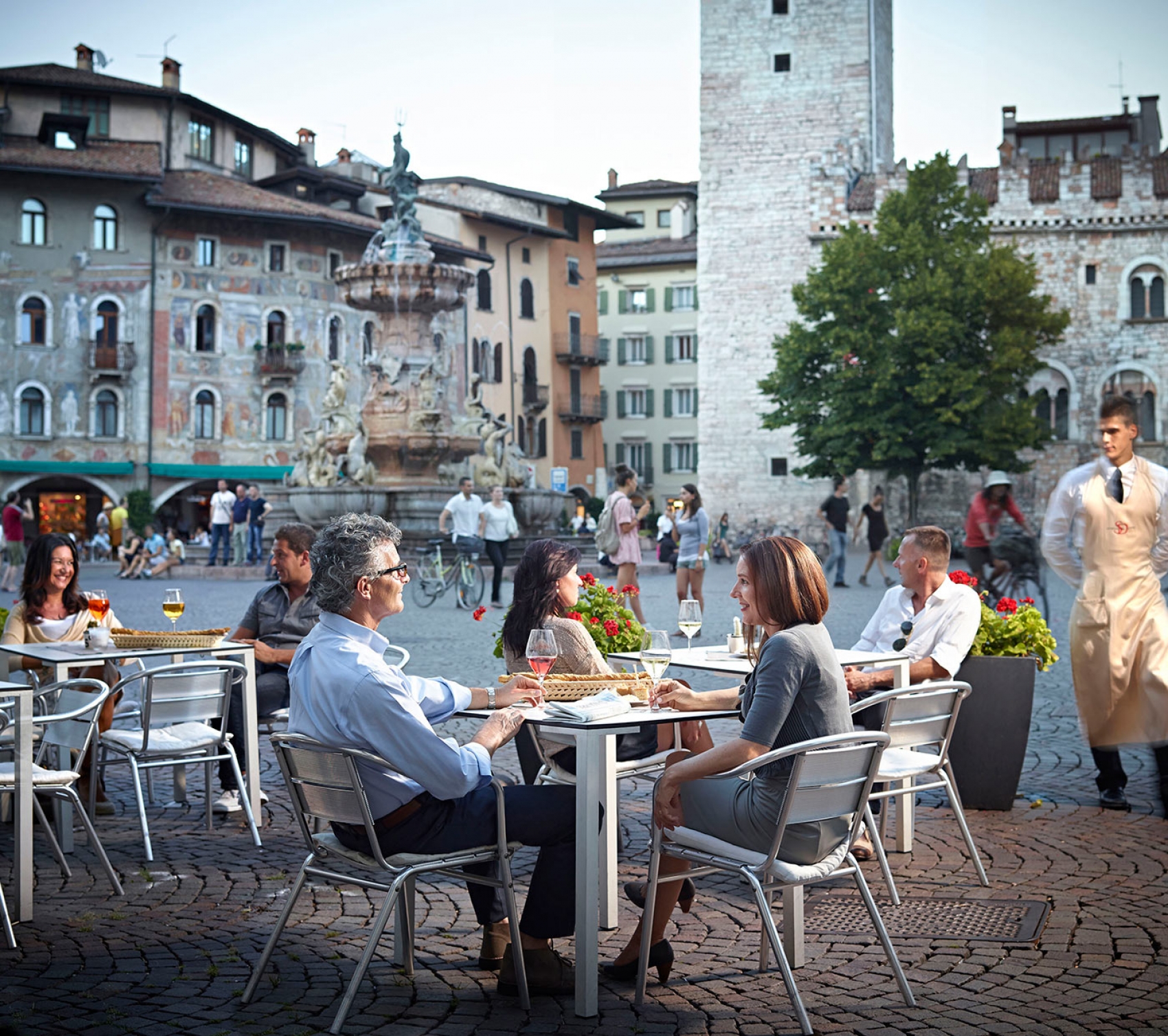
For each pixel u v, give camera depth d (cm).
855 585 2759
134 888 608
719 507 5738
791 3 5669
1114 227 5391
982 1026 437
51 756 712
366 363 3059
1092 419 5441
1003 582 1706
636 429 8012
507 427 3177
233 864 650
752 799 462
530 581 602
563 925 473
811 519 5616
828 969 497
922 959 505
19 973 491
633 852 678
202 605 2180
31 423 5284
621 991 479
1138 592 739
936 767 613
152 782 856
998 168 5641
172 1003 461
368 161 7006
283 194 6009
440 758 451
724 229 5741
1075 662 754
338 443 3044
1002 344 4500
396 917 504
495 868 493
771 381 4734
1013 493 5462
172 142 5800
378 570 465
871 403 4531
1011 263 4503
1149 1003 455
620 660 715
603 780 489
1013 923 545
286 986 480
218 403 5488
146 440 5381
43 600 777
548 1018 451
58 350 5294
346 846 473
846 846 470
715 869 473
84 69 5972
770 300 5694
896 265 4556
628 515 1694
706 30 5750
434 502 2889
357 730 450
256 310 5541
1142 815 741
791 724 466
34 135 5569
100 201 5338
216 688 700
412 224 3059
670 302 7931
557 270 6844
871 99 5659
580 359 6931
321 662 459
